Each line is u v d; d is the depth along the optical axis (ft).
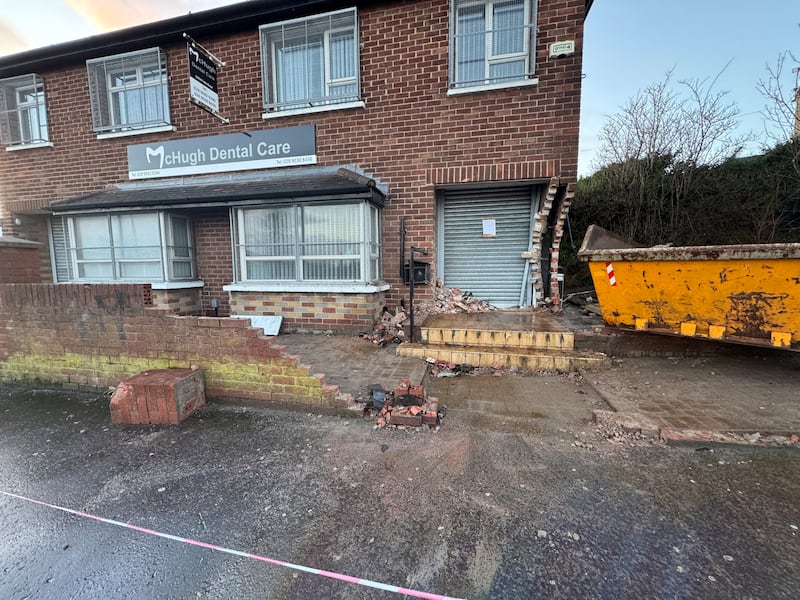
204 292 24.17
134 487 8.06
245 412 11.62
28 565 5.99
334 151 21.74
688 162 27.91
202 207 20.89
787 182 25.43
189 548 6.29
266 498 7.58
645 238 29.19
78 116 25.05
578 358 15.02
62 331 13.52
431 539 6.37
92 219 22.58
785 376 13.75
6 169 26.89
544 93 18.84
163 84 23.53
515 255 22.75
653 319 14.90
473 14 19.54
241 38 22.20
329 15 20.45
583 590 5.33
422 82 20.15
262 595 5.37
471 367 15.57
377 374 14.01
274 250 20.42
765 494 7.43
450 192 23.21
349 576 5.66
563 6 18.21
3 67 25.08
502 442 9.64
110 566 5.94
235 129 22.91
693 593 5.26
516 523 6.71
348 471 8.46
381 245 21.54
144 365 12.79
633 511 6.98
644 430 9.80
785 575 5.53
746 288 12.69
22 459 9.30
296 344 17.99
